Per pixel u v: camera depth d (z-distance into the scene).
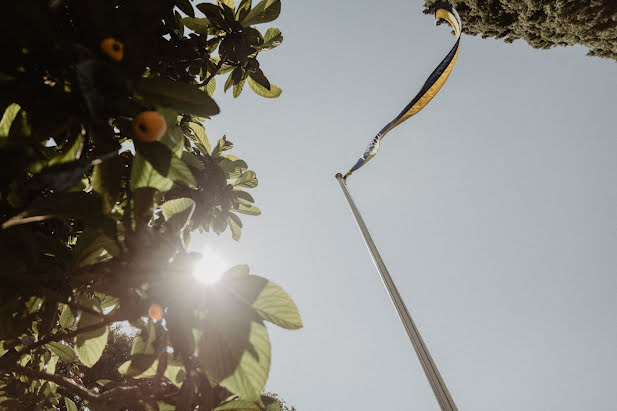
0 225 1.05
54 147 1.38
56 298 1.16
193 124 2.88
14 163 1.06
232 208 2.88
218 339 1.06
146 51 1.15
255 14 2.40
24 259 1.14
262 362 1.04
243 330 1.06
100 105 0.94
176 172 1.04
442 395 4.05
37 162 1.09
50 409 2.34
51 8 1.01
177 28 2.23
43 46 1.02
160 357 1.31
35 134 1.04
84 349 1.42
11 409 2.22
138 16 1.14
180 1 2.25
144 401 1.27
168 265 1.07
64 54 1.03
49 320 1.51
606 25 14.88
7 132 1.06
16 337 1.31
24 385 2.27
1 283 1.13
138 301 1.12
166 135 1.05
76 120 1.04
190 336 1.05
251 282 1.12
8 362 1.51
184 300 1.06
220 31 2.44
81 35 1.07
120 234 1.09
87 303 1.44
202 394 1.27
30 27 0.99
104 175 1.12
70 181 0.88
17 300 1.20
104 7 1.09
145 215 1.09
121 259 1.08
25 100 1.02
